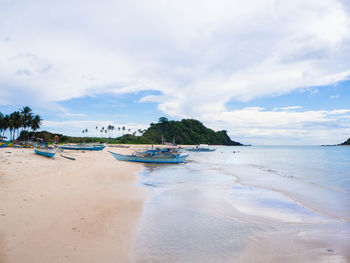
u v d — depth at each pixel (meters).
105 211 9.74
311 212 11.25
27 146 50.44
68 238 6.93
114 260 6.04
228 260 6.46
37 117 81.88
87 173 19.59
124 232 7.82
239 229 8.80
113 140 161.38
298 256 6.84
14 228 7.23
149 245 7.08
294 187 17.61
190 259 6.40
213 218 9.94
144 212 10.26
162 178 20.95
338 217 10.55
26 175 15.27
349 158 58.84
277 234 8.43
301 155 77.00
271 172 27.27
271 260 6.57
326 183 19.80
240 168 31.88
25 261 5.55
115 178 18.81
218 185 17.64
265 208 11.75
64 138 110.12
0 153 26.69
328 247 7.47
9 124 73.50
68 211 9.20
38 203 9.77
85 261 5.81
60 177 16.23
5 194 10.55
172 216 9.95
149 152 37.94
